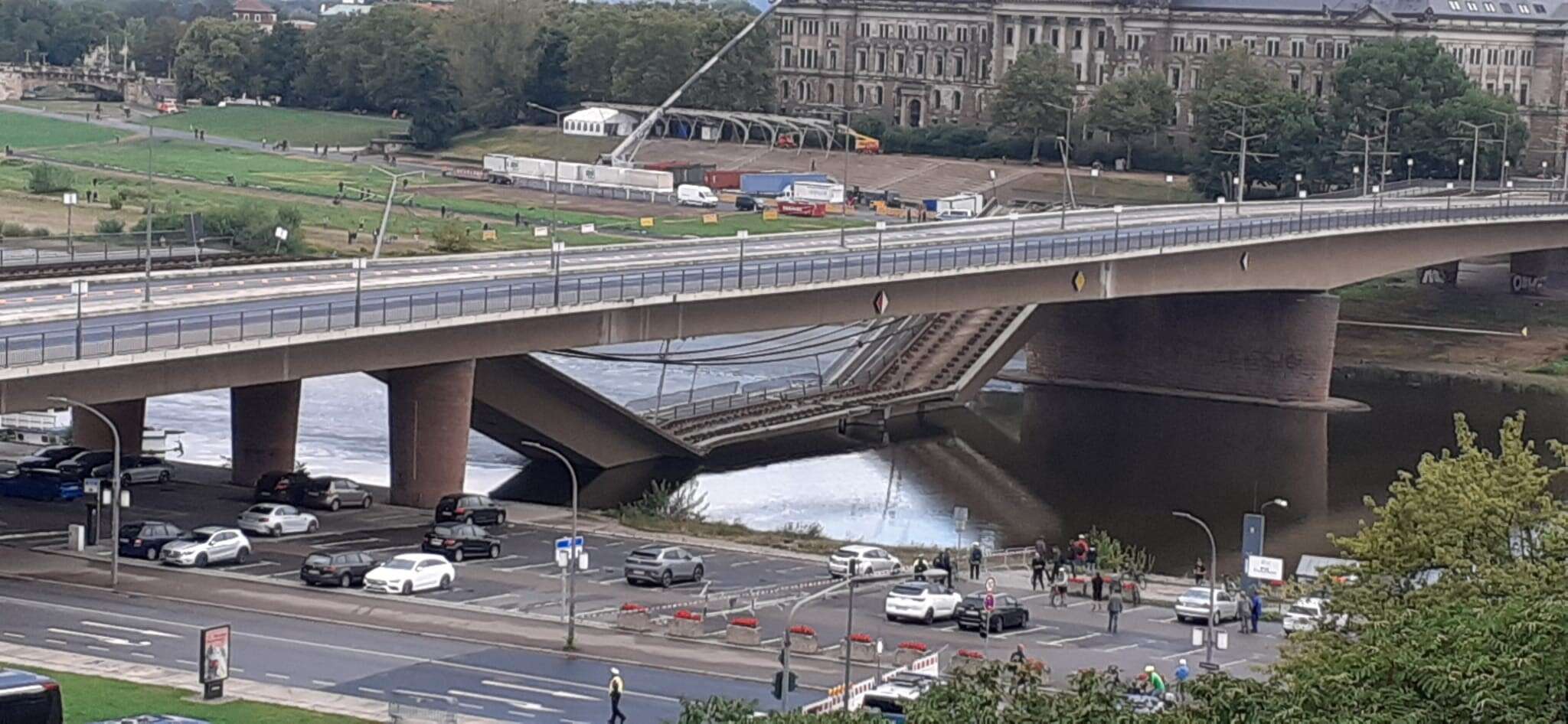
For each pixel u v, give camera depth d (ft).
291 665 333.21
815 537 485.97
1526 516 278.67
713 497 554.05
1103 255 655.35
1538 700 199.41
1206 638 376.27
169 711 298.35
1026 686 219.41
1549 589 239.50
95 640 341.82
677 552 417.90
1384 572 284.20
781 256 593.01
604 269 546.26
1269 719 202.59
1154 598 428.15
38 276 653.71
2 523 440.86
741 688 333.21
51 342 405.59
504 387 541.75
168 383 420.77
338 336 448.65
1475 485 280.51
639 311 522.47
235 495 491.31
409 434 492.54
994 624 383.45
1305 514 560.20
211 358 428.15
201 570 405.18
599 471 579.07
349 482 488.02
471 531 431.43
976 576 441.27
